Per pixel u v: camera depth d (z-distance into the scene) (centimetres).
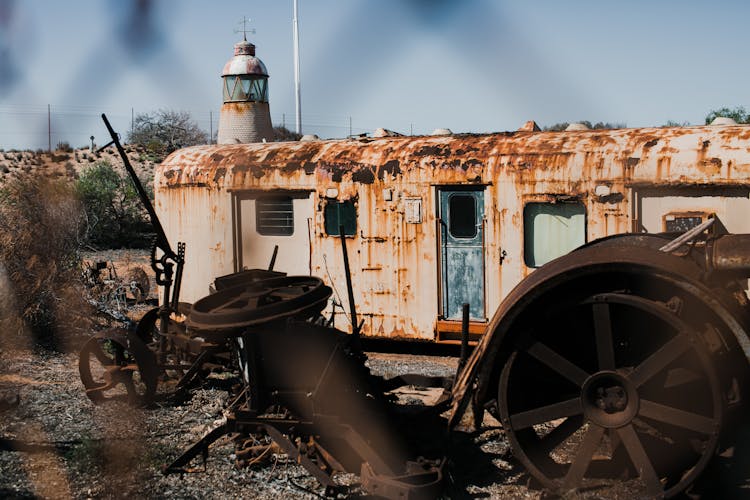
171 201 1195
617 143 941
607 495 513
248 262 1146
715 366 478
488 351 525
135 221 2611
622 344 550
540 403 567
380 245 1053
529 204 973
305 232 1105
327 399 581
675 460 530
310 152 1115
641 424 541
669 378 512
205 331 569
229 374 899
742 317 468
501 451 630
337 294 1083
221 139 2070
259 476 589
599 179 932
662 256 494
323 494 556
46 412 764
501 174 980
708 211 888
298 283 655
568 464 565
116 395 812
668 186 902
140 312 1354
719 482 543
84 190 2434
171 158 1217
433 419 595
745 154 869
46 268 1117
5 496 555
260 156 1141
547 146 974
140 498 553
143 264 2019
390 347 1098
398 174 1036
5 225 1131
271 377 589
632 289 516
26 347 1052
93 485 577
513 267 985
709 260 491
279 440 563
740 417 494
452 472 573
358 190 1061
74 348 1059
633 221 922
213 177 1155
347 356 588
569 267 502
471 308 1018
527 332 524
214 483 580
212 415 751
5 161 3766
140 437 684
